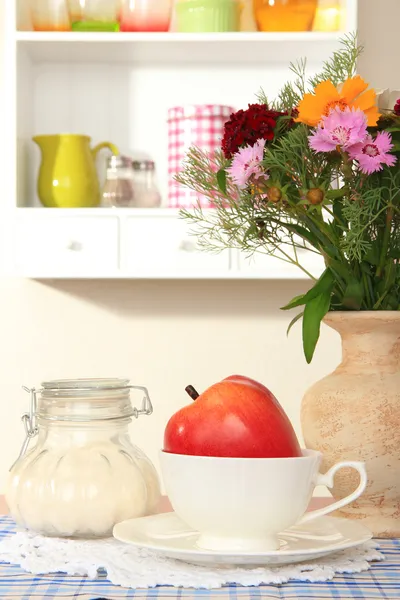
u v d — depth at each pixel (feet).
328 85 2.57
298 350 7.14
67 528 2.41
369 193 2.59
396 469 2.49
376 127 2.68
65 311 7.17
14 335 7.16
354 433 2.49
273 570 2.03
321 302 2.66
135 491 2.49
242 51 6.61
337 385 2.57
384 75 7.07
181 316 7.17
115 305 7.17
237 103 6.99
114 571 2.00
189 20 6.36
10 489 2.54
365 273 2.73
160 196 6.56
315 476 2.14
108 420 2.57
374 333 2.58
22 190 6.43
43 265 6.25
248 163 2.58
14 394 7.15
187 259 6.22
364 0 7.04
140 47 6.50
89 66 6.98
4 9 7.18
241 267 6.20
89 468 2.47
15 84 6.26
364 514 2.56
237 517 2.07
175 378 7.16
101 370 7.17
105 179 6.45
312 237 2.80
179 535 2.27
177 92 7.01
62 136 6.34
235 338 7.16
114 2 6.39
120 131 6.99
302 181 2.66
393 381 2.54
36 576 2.02
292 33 6.27
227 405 2.15
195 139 6.33
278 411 2.19
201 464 2.06
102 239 6.24
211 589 1.89
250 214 2.85
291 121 2.73
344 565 2.10
